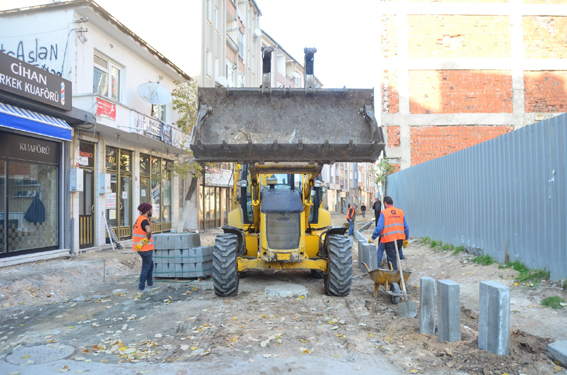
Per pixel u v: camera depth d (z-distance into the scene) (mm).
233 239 7504
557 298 5648
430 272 9117
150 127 15211
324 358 4352
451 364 4109
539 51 19016
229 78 29078
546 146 6750
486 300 4359
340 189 55562
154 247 9078
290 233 7512
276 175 8695
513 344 4547
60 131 10812
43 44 12422
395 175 18000
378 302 6918
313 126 5941
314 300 7105
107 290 8398
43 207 11039
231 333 5160
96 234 13281
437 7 19062
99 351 4641
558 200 6395
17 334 5477
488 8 19031
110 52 14273
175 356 4445
